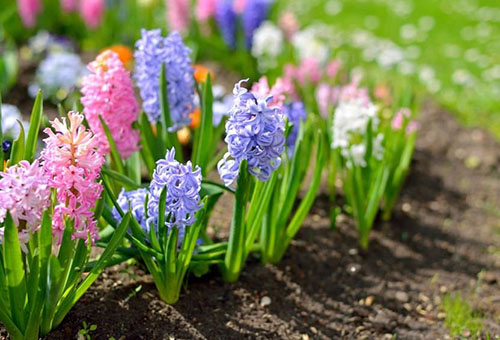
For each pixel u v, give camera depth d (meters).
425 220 1.68
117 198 1.42
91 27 2.44
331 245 1.56
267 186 1.34
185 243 1.28
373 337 1.37
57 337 1.24
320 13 3.65
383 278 1.50
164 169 1.21
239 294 1.39
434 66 2.83
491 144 2.02
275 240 1.44
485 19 3.61
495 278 1.54
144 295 1.34
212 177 1.70
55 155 1.15
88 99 1.35
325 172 1.78
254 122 1.18
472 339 1.38
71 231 1.16
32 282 1.16
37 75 2.05
